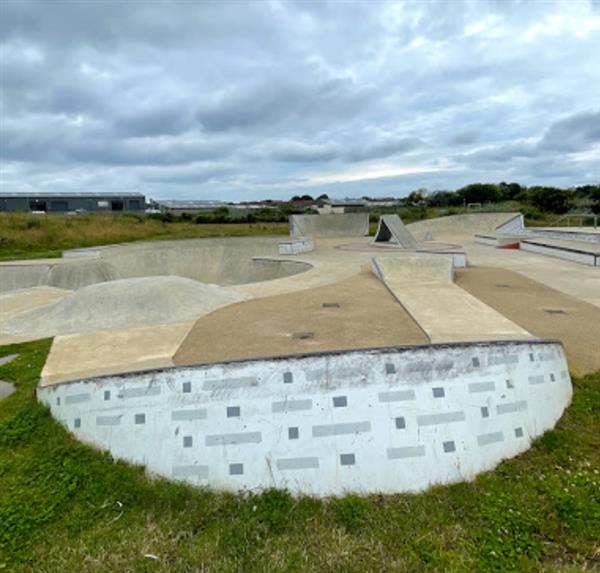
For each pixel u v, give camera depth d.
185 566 4.55
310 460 5.46
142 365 7.25
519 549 4.70
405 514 5.15
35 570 4.49
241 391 5.72
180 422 5.71
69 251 23.25
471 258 20.84
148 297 11.74
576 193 60.09
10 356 9.52
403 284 13.22
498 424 5.93
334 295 12.36
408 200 75.06
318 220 34.50
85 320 11.21
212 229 41.91
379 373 5.79
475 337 7.71
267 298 12.29
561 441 6.09
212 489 5.44
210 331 9.16
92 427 6.05
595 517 4.99
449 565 4.51
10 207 62.75
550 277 15.46
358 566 4.52
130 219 42.69
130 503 5.31
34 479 5.60
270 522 5.04
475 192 71.38
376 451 5.51
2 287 18.66
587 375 7.32
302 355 5.80
